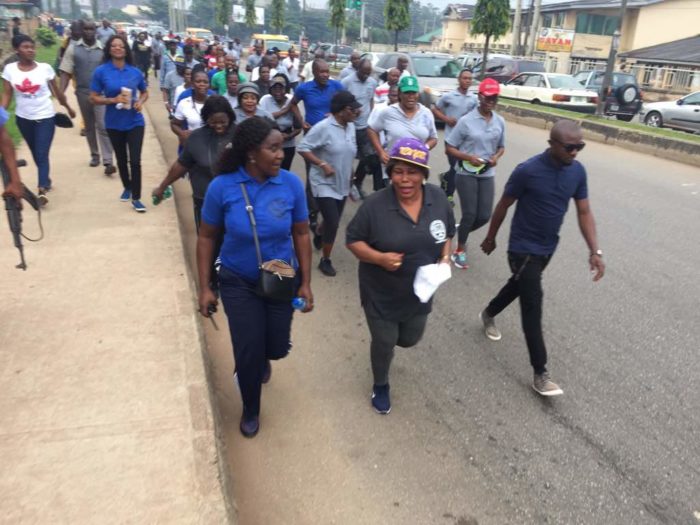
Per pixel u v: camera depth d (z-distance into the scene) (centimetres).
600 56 3988
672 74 3075
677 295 570
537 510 308
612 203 879
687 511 311
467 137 584
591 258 405
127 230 615
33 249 554
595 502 314
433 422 374
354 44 7238
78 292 472
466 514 303
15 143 959
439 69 1636
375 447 348
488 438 361
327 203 570
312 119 736
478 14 2131
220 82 937
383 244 328
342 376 420
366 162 781
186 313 443
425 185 338
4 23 3519
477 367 439
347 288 569
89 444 301
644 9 3766
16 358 377
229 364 425
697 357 461
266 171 304
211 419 324
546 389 396
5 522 253
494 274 614
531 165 384
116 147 672
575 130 366
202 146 474
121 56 645
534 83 1905
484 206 606
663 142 1240
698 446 360
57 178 795
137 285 488
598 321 515
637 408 395
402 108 589
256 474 322
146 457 294
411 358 449
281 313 334
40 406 330
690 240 728
